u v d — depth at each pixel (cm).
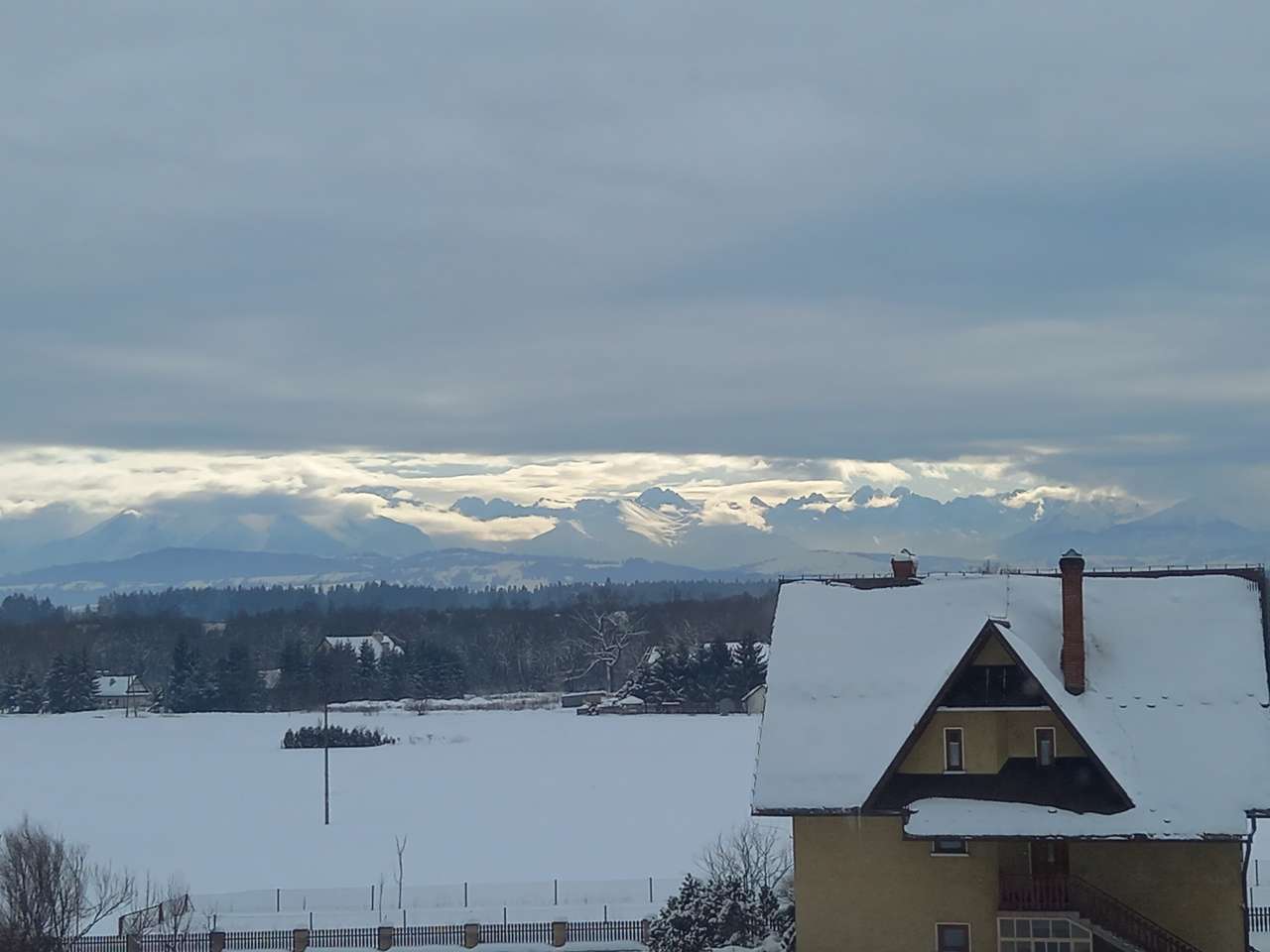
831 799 4178
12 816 8994
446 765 11656
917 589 4841
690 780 10219
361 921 5694
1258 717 4200
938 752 4231
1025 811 4016
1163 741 4153
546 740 13850
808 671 4603
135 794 10106
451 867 6931
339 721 17438
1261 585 4644
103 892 5756
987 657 4206
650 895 6006
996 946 4162
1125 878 4125
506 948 5316
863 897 4278
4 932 4750
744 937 4728
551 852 7288
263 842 7838
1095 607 4656
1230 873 4066
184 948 5347
